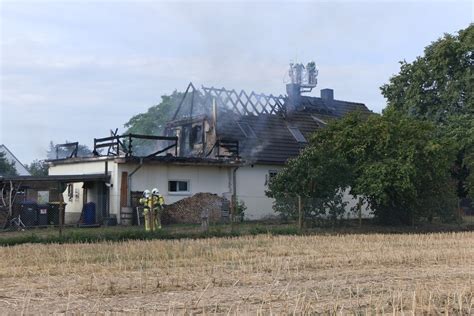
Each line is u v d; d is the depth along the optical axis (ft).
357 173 89.66
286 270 44.75
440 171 90.22
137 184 102.37
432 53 127.44
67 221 110.32
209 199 106.52
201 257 52.37
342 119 96.22
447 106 124.36
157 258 51.44
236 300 32.89
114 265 46.78
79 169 110.11
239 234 76.43
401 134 89.92
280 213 91.71
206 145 123.95
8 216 92.27
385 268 46.60
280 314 28.66
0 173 201.57
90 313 29.55
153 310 30.27
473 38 121.49
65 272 43.45
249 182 116.98
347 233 80.48
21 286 37.76
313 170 84.17
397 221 94.99
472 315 29.55
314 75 155.74
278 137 128.67
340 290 36.09
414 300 30.27
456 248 60.29
